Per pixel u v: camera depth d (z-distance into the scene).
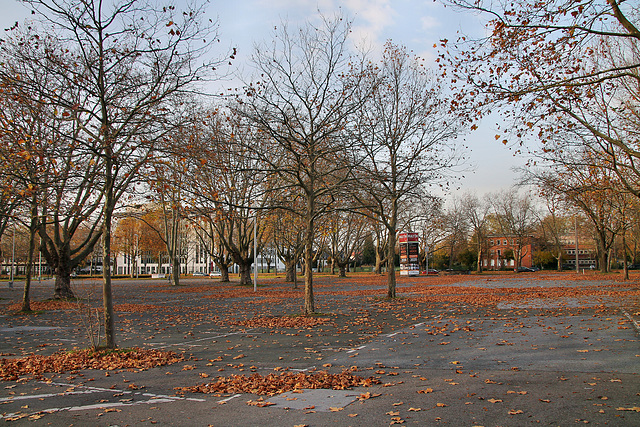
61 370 9.31
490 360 9.45
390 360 9.86
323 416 6.11
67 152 11.77
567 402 6.30
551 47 10.74
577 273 62.12
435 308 20.50
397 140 25.34
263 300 28.20
